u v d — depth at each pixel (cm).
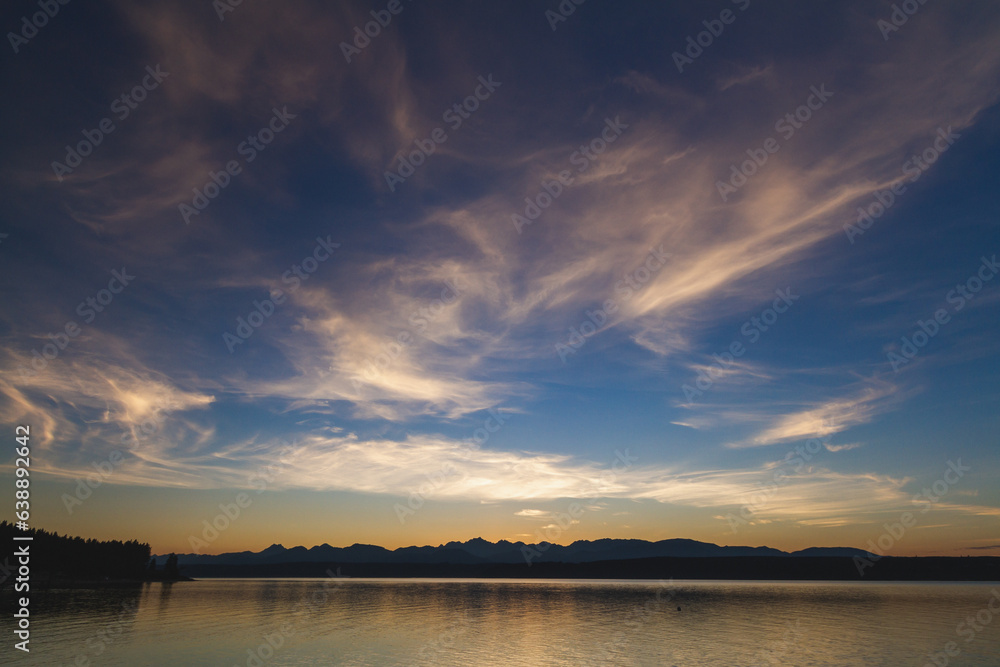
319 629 6072
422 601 11375
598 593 15188
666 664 4066
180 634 5322
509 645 4984
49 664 3653
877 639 5372
